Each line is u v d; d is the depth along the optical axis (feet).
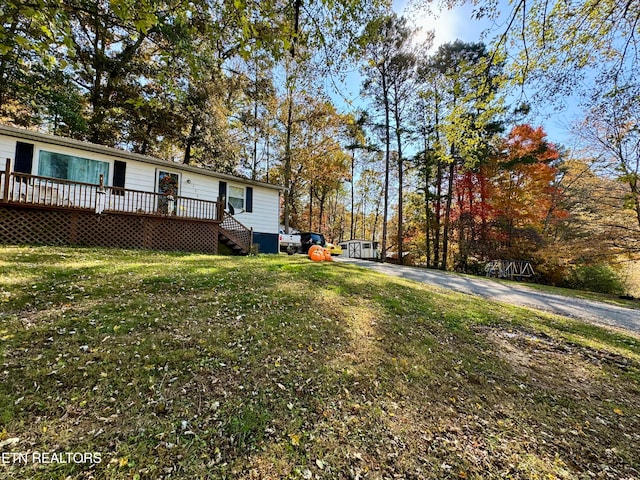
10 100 35.55
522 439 8.07
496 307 21.65
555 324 19.10
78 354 9.08
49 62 9.83
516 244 53.11
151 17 9.18
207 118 46.70
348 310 16.25
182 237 33.42
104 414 6.97
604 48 14.28
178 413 7.32
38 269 16.47
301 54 12.51
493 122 39.91
